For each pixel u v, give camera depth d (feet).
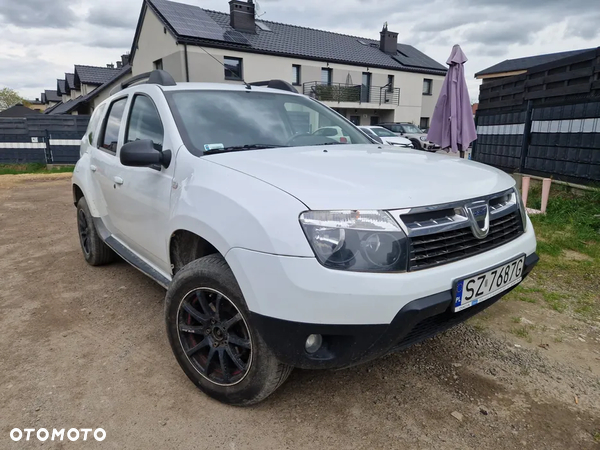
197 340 7.35
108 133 11.69
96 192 11.98
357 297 5.35
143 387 7.49
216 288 6.48
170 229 7.52
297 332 5.58
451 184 6.51
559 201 20.01
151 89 9.50
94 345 8.92
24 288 12.08
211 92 9.57
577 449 6.03
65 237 17.74
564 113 22.74
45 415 6.81
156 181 8.21
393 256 5.51
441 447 6.09
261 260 5.65
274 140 9.01
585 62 21.36
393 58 97.50
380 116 98.99
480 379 7.63
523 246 7.27
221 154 7.60
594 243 14.98
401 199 5.77
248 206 5.94
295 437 6.30
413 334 6.21
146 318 10.07
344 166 6.95
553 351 8.50
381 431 6.40
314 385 7.51
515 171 27.73
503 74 92.99
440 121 22.86
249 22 80.23
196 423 6.61
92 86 116.16
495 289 6.63
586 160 21.25
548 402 7.01
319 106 11.17
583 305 10.44
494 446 6.10
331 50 88.63
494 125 30.50
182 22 72.38
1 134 50.42
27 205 25.86
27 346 8.91
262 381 6.34
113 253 13.53
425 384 7.50
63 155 52.08
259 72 76.07
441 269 5.83
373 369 7.97
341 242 5.41
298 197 5.69
